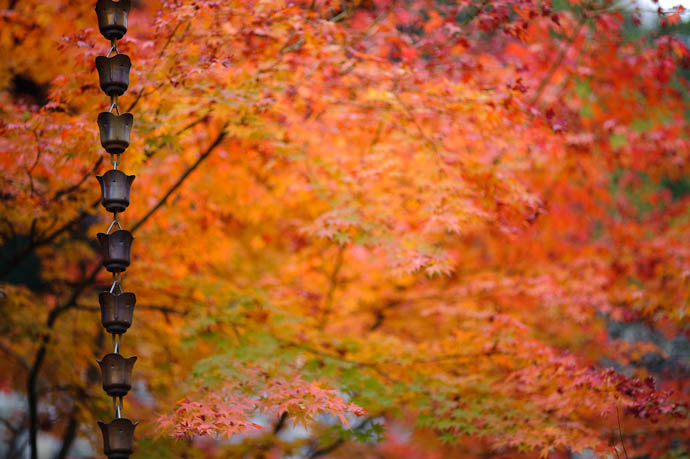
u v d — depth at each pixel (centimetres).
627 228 1009
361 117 824
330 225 778
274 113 795
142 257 918
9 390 1073
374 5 837
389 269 863
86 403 919
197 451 805
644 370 970
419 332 1035
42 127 684
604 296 913
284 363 770
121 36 512
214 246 920
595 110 967
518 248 1027
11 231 855
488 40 922
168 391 905
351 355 852
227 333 834
